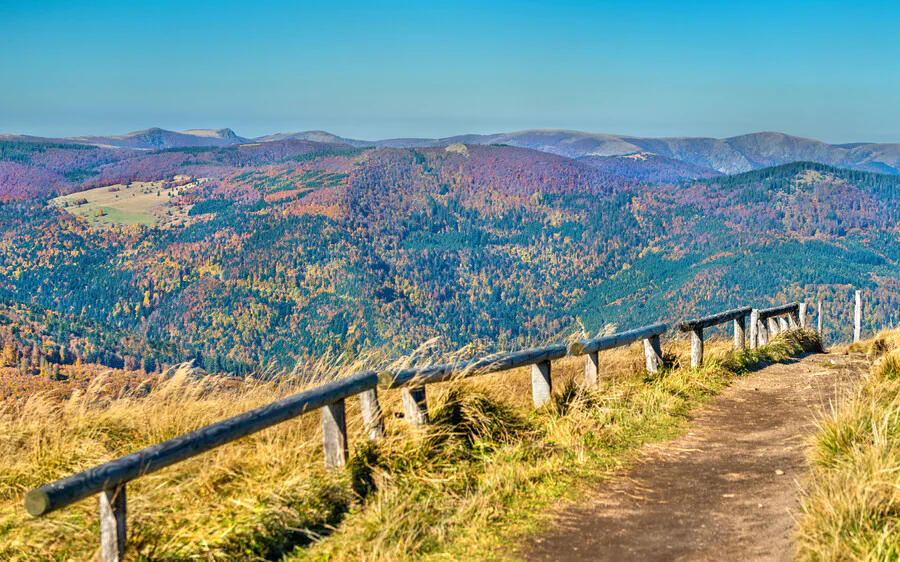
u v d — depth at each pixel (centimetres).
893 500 337
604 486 446
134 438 516
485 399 527
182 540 341
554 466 469
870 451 399
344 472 405
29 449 498
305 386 575
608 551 342
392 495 384
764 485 437
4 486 437
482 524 372
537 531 370
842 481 370
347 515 379
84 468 453
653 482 457
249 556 338
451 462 455
